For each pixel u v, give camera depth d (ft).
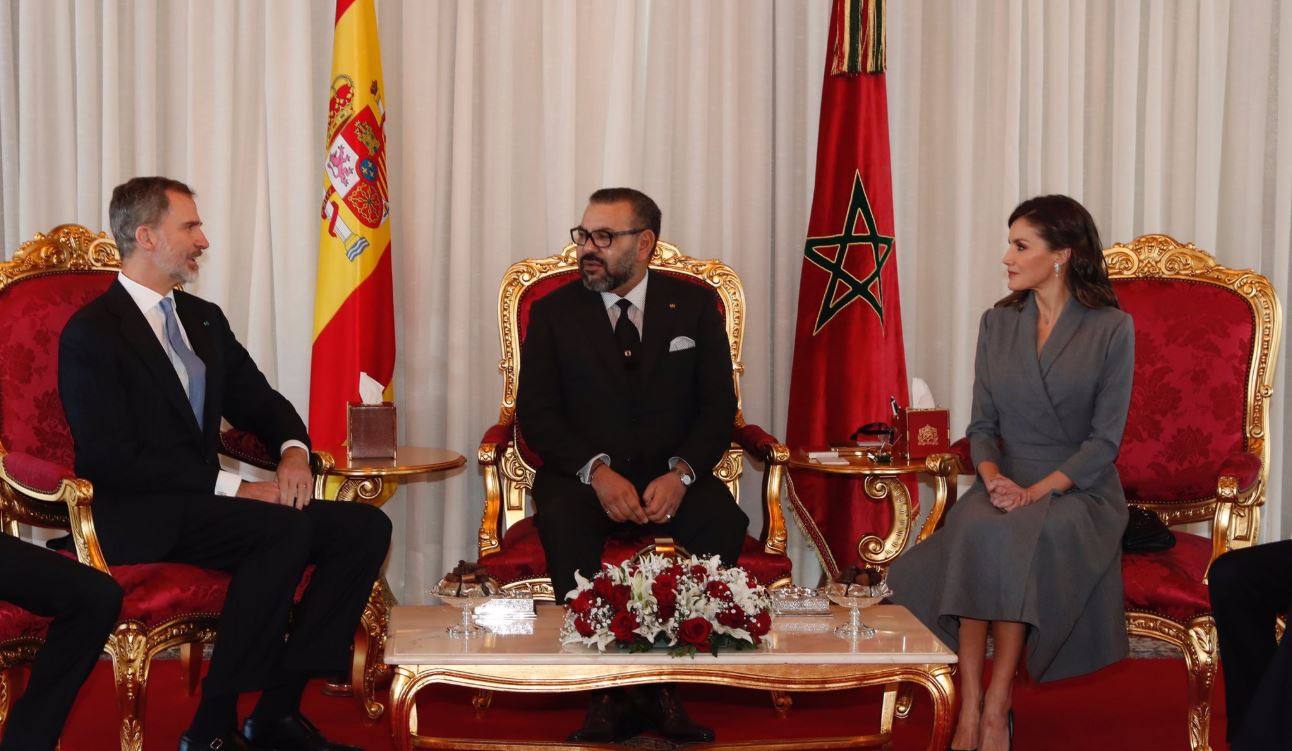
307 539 9.91
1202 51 15.24
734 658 8.38
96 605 8.84
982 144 15.34
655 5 14.96
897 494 12.17
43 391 10.55
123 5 14.24
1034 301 11.72
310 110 14.64
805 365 14.26
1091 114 15.46
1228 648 9.91
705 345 12.23
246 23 14.42
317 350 13.62
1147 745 10.78
